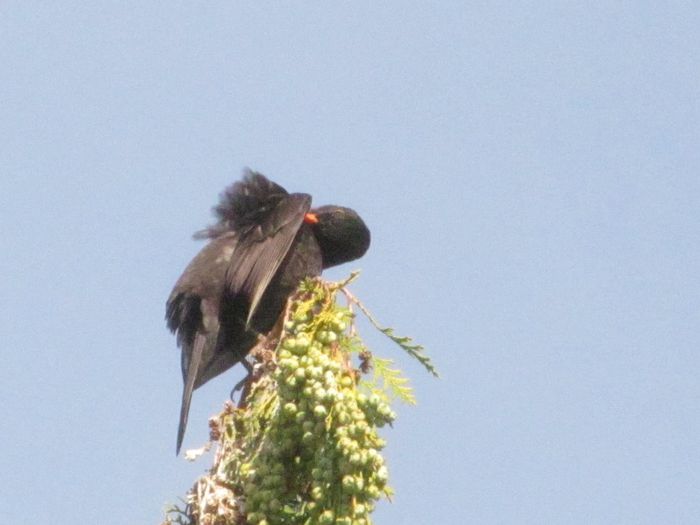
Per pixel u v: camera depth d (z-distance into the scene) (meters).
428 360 11.18
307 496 10.33
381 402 9.98
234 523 10.13
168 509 10.58
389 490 9.74
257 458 10.26
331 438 9.84
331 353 10.76
